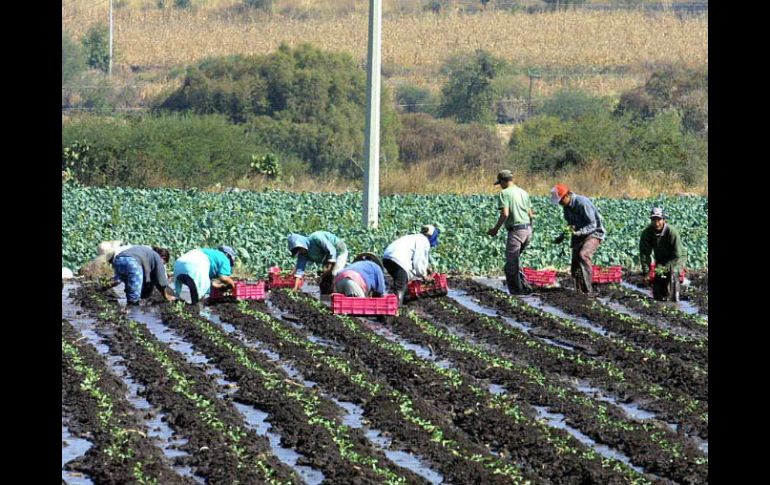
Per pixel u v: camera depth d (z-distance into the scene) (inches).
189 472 1964.8
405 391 2527.1
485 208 5964.6
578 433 2244.1
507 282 3900.1
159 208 5821.9
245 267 4151.1
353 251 4404.5
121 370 2719.0
